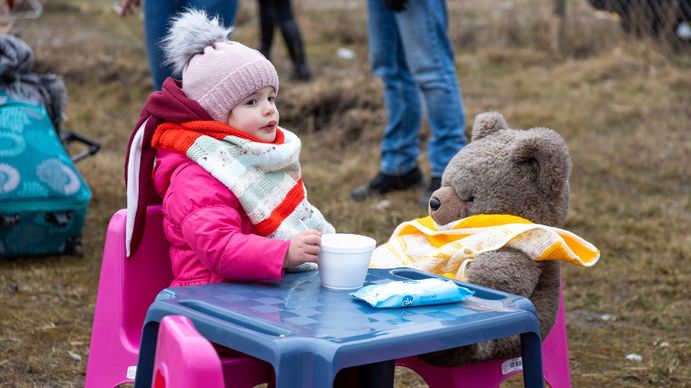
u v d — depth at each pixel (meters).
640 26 9.43
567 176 2.58
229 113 2.54
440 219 2.68
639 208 5.40
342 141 6.93
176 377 1.74
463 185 2.65
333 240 2.22
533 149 2.54
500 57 9.95
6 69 4.44
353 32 11.12
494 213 2.61
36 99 4.53
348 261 2.16
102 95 8.33
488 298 2.17
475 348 2.34
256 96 2.55
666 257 4.63
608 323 3.90
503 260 2.47
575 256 2.46
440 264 2.61
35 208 4.34
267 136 2.57
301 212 2.55
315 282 2.26
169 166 2.47
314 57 9.99
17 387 3.17
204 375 1.71
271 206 2.47
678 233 4.97
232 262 2.23
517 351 2.44
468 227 2.61
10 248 4.43
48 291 4.15
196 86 2.52
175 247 2.49
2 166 4.29
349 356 1.75
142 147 2.55
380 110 7.26
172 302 2.04
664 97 8.04
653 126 7.28
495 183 2.60
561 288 2.74
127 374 2.58
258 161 2.47
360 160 6.38
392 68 5.32
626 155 6.52
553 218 2.62
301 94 7.49
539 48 10.24
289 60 9.52
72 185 4.43
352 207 5.31
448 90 4.78
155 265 2.66
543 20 10.52
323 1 13.88
